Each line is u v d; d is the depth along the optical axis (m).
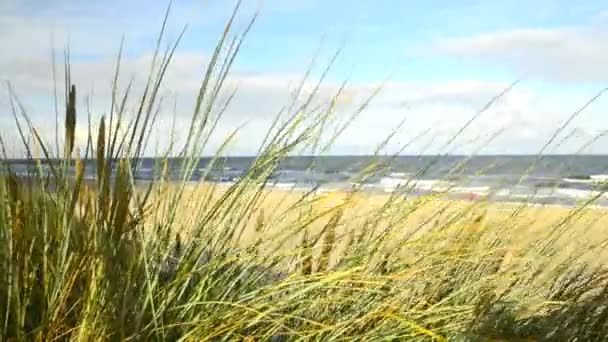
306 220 2.16
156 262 1.87
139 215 1.77
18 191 1.79
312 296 2.12
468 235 2.54
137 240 1.86
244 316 1.81
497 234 2.71
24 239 1.68
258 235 2.15
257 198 2.12
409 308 2.34
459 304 2.48
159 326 1.73
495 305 2.48
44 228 1.70
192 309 1.85
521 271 2.60
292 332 1.88
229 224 2.05
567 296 2.76
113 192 1.59
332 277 1.91
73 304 1.68
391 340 2.15
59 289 1.61
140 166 1.90
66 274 1.62
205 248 1.96
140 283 1.78
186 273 1.84
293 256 2.33
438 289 2.48
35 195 1.88
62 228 1.72
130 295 1.64
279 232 2.12
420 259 2.38
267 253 2.11
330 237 2.30
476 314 2.29
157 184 1.96
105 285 1.58
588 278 2.89
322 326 1.92
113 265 1.58
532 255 2.71
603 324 2.71
